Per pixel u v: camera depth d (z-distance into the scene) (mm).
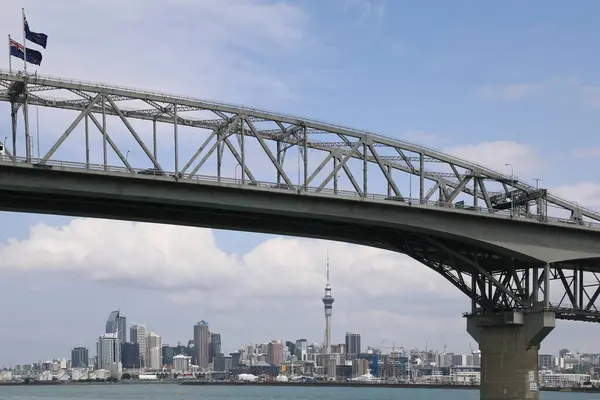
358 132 98750
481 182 105375
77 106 89125
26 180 83812
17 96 85812
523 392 106625
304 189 93688
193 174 89125
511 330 108688
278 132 98188
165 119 94375
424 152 102000
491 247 104688
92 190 85812
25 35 87312
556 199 108125
